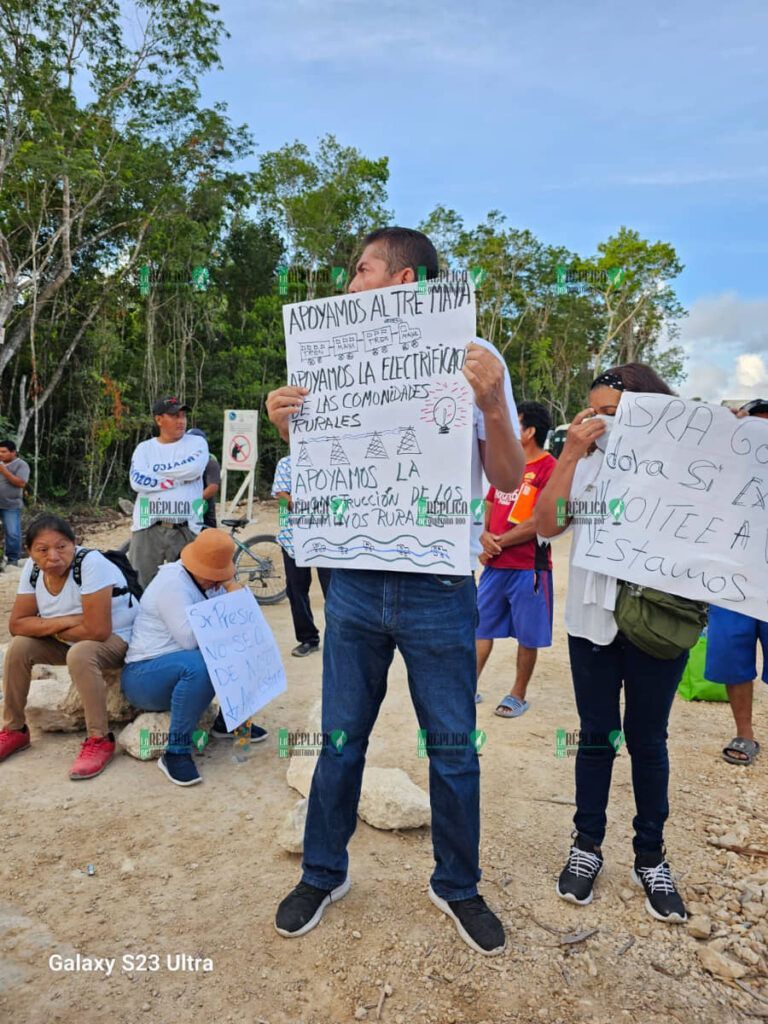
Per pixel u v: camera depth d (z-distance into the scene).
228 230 26.25
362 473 2.38
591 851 2.62
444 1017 2.06
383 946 2.33
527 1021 2.05
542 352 33.25
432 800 2.38
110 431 18.58
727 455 2.39
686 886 2.69
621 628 2.36
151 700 3.64
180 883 2.66
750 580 2.32
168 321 22.53
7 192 15.73
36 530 3.54
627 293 31.11
